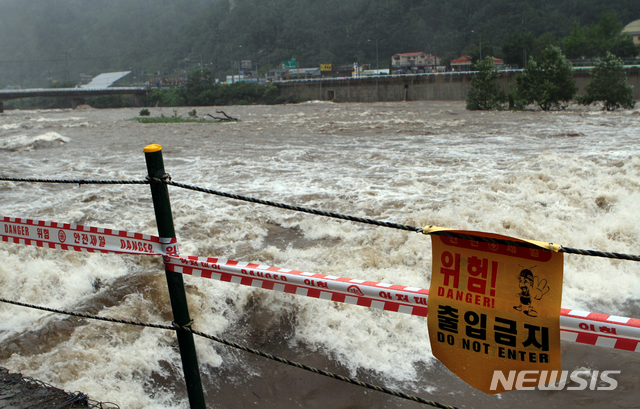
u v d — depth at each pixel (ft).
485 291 6.01
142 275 20.16
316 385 15.39
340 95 279.28
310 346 17.31
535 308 5.77
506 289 5.89
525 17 459.73
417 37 506.07
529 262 5.72
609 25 300.40
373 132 93.81
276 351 17.11
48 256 23.27
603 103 151.53
